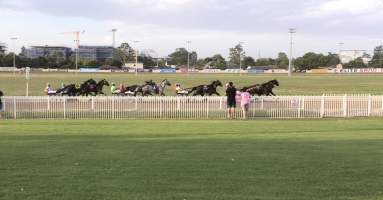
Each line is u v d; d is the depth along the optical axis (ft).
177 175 40.60
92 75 485.15
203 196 33.73
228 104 116.06
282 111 118.21
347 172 42.11
